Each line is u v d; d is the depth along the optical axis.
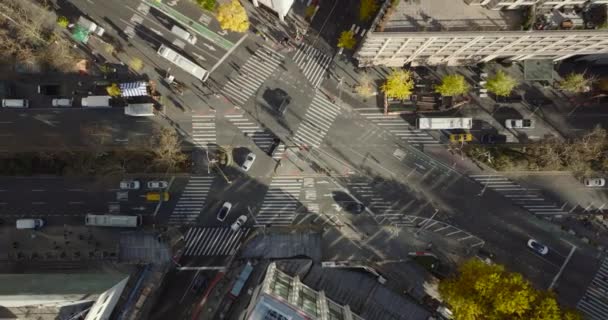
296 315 61.88
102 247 78.88
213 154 79.12
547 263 78.75
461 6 60.47
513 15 60.28
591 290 78.12
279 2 68.38
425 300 77.94
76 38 77.75
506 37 61.31
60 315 63.88
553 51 70.75
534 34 59.94
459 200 79.38
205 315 78.38
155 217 79.31
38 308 63.75
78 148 79.12
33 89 78.88
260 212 79.69
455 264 78.62
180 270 78.75
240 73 79.00
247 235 79.12
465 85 76.62
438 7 60.53
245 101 79.12
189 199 79.44
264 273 77.81
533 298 66.12
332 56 78.81
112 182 79.06
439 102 78.19
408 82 75.75
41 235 78.81
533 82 78.56
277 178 79.44
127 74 78.69
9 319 63.53
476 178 79.19
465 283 69.31
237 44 78.81
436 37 60.78
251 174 79.31
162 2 78.75
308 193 79.44
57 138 79.19
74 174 78.75
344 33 74.06
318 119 79.19
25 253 78.62
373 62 76.56
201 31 78.81
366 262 79.06
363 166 79.44
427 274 78.62
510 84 71.94
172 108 78.94
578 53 71.94
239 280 77.38
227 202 79.31
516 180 78.88
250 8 78.56
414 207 79.38
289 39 78.69
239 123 79.25
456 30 60.34
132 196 79.12
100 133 79.12
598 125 75.94
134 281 76.56
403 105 78.69
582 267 78.31
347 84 78.88
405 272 78.81
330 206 79.44
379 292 78.31
